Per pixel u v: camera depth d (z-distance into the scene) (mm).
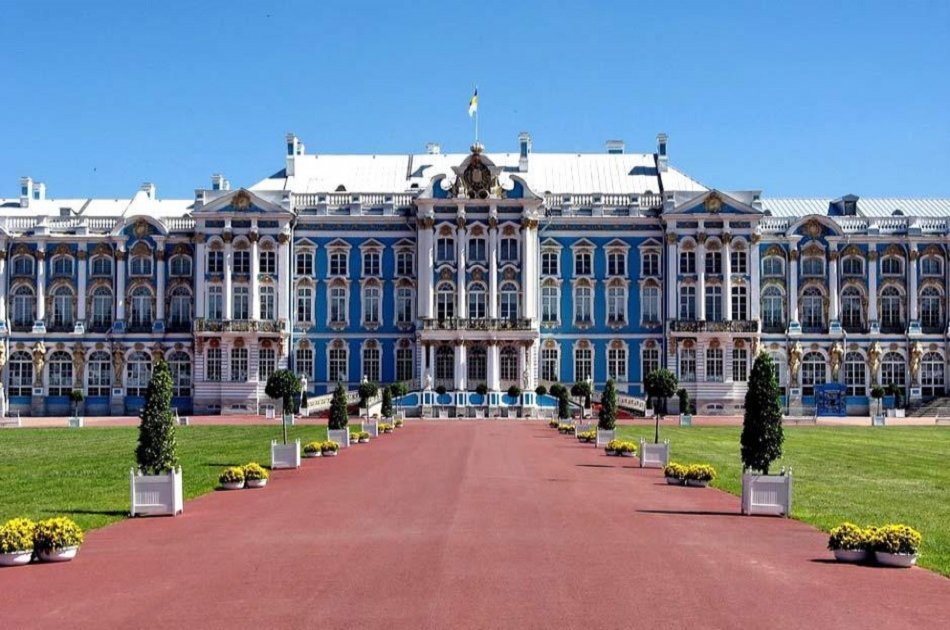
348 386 114000
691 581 22859
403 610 20078
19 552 24984
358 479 44656
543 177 122875
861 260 114500
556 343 113750
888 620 19578
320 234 114438
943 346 113938
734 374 111812
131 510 33469
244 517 33188
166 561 25469
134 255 114375
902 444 67375
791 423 98000
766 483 33750
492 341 110250
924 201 124750
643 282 113875
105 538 29219
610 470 49156
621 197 115375
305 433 77312
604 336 113750
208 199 114750
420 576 23188
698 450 61844
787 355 113375
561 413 92188
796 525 31578
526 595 21359
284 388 65625
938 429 86938
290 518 32750
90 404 113875
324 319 114312
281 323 111938
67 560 25578
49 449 62375
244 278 112438
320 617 19609
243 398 111438
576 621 19328
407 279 114438
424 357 110750
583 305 114250
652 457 51000
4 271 114125
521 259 112438
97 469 49125
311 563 24859
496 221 112188
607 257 114250
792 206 121750
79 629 19000
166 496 33625
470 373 111062
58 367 114125
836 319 113812
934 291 114688
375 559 25234
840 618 19719
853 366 114062
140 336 113500
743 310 112312
